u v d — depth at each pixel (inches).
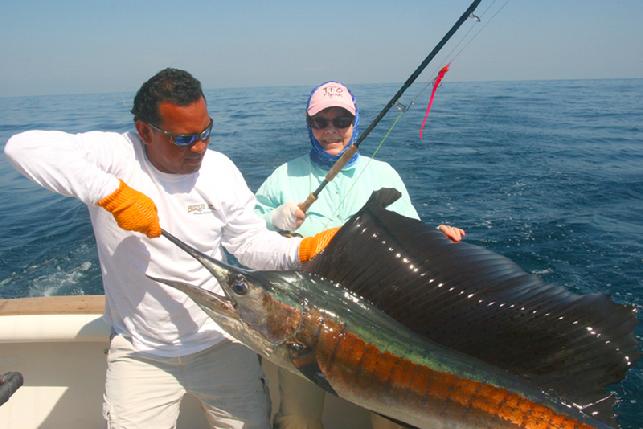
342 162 96.7
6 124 1058.7
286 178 109.7
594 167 421.7
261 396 84.6
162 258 72.3
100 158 68.1
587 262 220.8
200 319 77.5
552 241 245.9
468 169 420.2
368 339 61.9
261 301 62.9
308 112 105.9
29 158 61.2
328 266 65.1
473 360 61.6
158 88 63.7
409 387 62.1
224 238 80.7
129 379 77.1
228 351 81.1
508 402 60.4
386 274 63.3
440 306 62.1
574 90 1823.3
